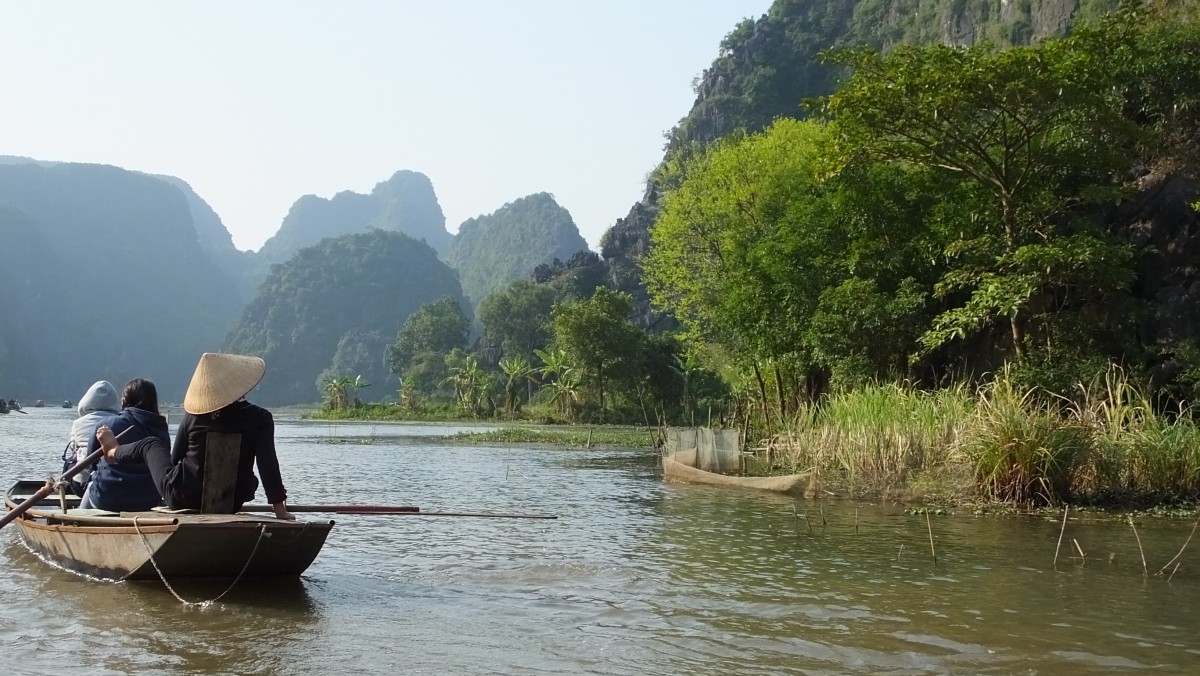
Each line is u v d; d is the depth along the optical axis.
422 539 9.60
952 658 5.33
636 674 5.04
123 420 7.39
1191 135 18.58
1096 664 5.23
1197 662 5.26
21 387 181.12
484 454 25.69
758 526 10.69
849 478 14.20
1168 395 15.69
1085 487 12.45
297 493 14.21
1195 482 12.45
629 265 102.94
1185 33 18.77
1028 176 16.81
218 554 6.69
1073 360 15.63
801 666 5.18
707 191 32.84
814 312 20.19
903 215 19.12
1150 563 8.31
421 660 5.26
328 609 6.42
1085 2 66.56
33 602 6.49
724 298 26.14
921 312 18.16
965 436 12.91
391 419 68.25
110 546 6.96
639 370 61.81
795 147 28.73
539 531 10.23
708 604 6.63
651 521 11.12
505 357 101.81
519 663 5.21
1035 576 7.70
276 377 187.50
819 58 16.95
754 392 28.00
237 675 4.96
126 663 5.14
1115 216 18.69
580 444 31.33
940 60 15.65
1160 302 17.08
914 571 7.88
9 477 16.00
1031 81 14.89
